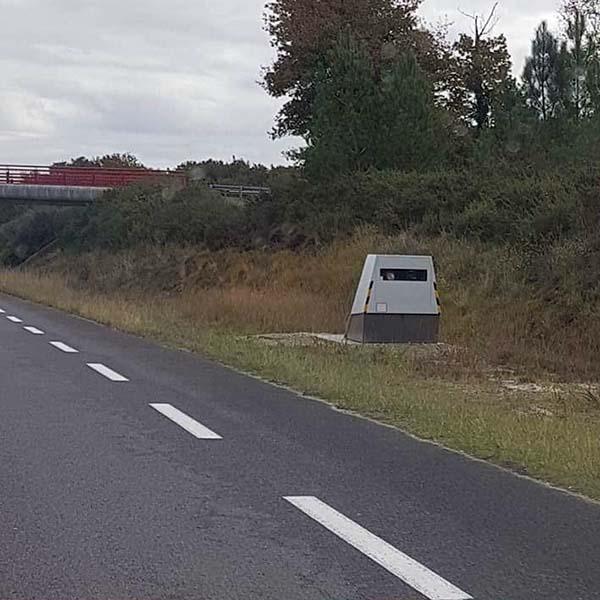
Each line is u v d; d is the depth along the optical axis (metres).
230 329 22.28
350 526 6.90
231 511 7.25
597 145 30.38
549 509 7.41
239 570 5.95
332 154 35.94
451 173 33.25
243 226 37.72
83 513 7.12
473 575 5.91
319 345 18.23
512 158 34.19
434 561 6.16
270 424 10.75
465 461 9.02
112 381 13.95
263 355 16.27
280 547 6.41
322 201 35.06
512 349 17.70
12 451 9.16
